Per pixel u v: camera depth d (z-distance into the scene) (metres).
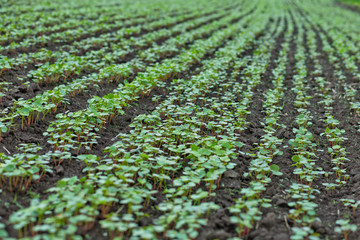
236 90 7.78
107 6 18.30
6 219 3.21
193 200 3.77
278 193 4.09
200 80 7.29
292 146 5.38
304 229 3.20
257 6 29.22
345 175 4.48
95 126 5.46
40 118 5.55
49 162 4.25
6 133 4.84
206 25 16.56
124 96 6.07
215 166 4.12
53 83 7.36
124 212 3.47
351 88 8.16
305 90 8.44
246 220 3.14
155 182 4.09
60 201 3.28
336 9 32.88
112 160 4.37
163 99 7.08
